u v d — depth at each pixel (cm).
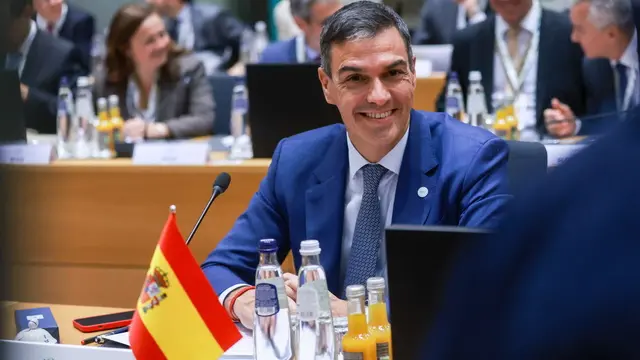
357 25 298
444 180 310
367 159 315
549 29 631
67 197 527
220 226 509
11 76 495
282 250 341
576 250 97
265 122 506
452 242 171
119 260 529
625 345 94
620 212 96
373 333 230
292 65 492
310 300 244
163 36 645
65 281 527
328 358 243
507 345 101
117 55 645
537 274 99
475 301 104
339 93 304
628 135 100
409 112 310
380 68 297
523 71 639
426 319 177
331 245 318
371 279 232
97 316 323
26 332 287
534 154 338
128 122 614
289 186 331
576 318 96
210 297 248
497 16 657
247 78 501
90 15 1003
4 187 219
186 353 245
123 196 523
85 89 605
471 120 582
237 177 500
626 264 95
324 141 332
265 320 249
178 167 510
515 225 104
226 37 1055
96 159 549
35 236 513
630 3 576
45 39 798
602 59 601
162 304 245
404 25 305
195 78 655
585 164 101
